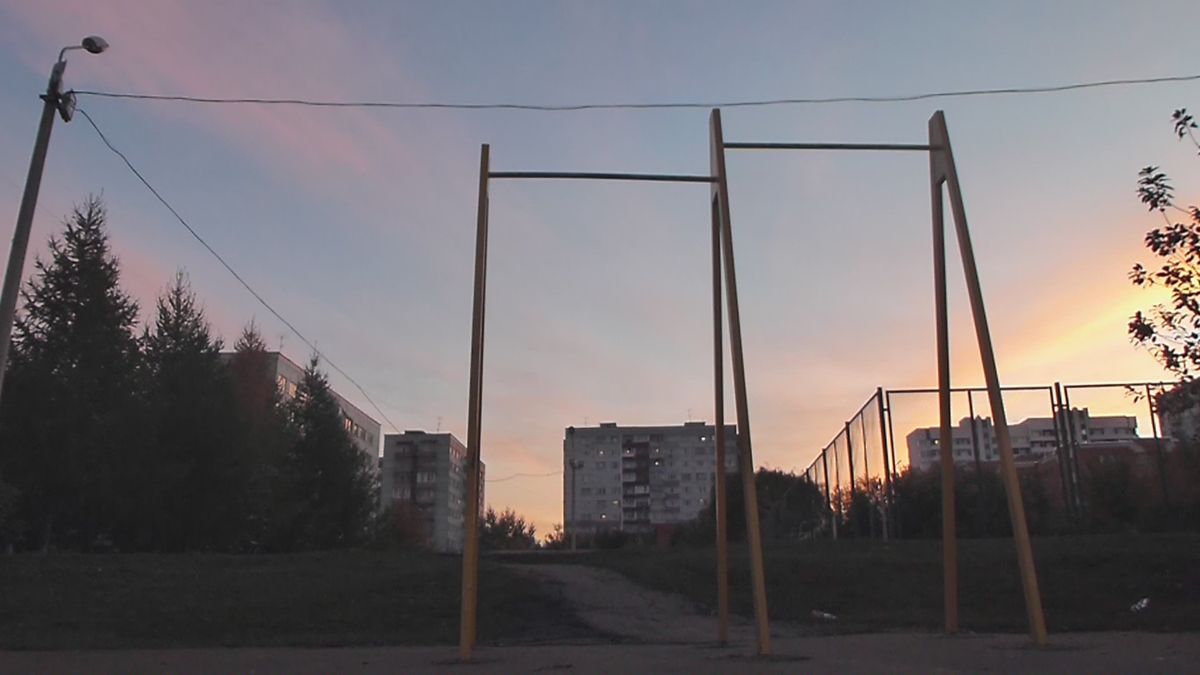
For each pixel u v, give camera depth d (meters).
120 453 26.16
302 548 35.44
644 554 21.44
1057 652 9.18
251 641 12.47
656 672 8.06
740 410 9.42
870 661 8.63
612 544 49.09
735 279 9.78
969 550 17.45
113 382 26.91
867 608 14.64
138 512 26.41
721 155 10.44
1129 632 11.97
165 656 10.70
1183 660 8.38
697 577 16.72
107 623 13.52
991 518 23.89
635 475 104.00
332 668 9.02
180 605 14.39
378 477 47.53
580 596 15.59
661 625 13.56
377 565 17.75
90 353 26.50
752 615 14.38
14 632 12.91
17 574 15.89
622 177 10.83
